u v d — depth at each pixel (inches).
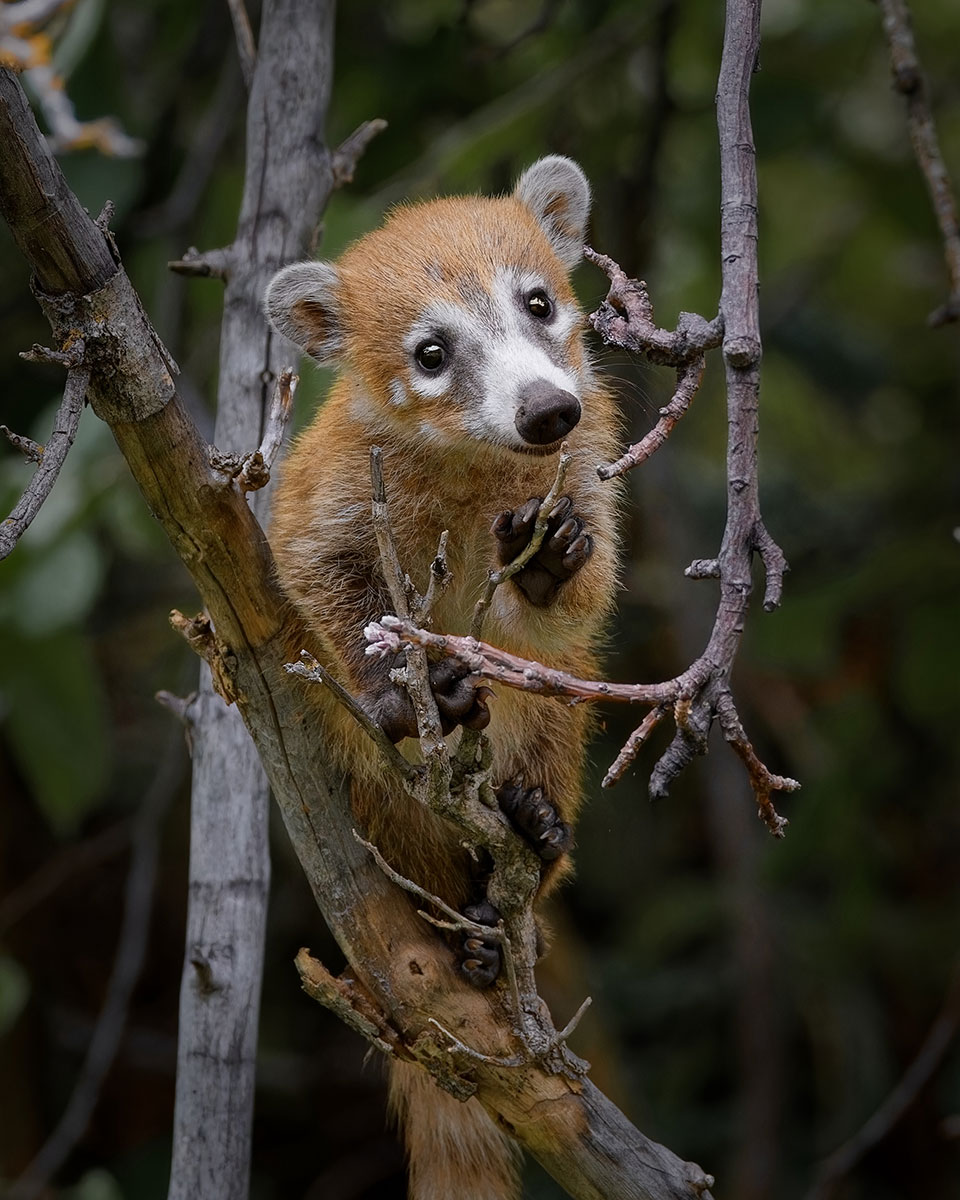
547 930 286.8
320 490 290.5
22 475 389.4
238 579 225.0
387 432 296.2
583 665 301.1
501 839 216.7
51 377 470.3
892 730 506.6
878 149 520.4
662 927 473.1
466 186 456.1
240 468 211.5
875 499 515.8
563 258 343.0
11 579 380.8
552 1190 448.8
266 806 286.4
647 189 444.8
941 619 459.8
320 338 311.9
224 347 313.1
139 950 392.8
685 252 532.4
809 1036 501.4
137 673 517.7
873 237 546.9
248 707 235.8
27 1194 374.3
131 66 491.8
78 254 200.1
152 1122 501.7
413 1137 290.2
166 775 403.5
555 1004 452.1
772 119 464.1
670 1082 476.7
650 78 468.1
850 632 509.0
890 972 494.6
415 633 194.7
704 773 480.4
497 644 281.0
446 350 291.0
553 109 442.0
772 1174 440.5
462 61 463.5
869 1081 461.7
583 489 290.7
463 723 229.3
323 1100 507.8
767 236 534.6
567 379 284.5
